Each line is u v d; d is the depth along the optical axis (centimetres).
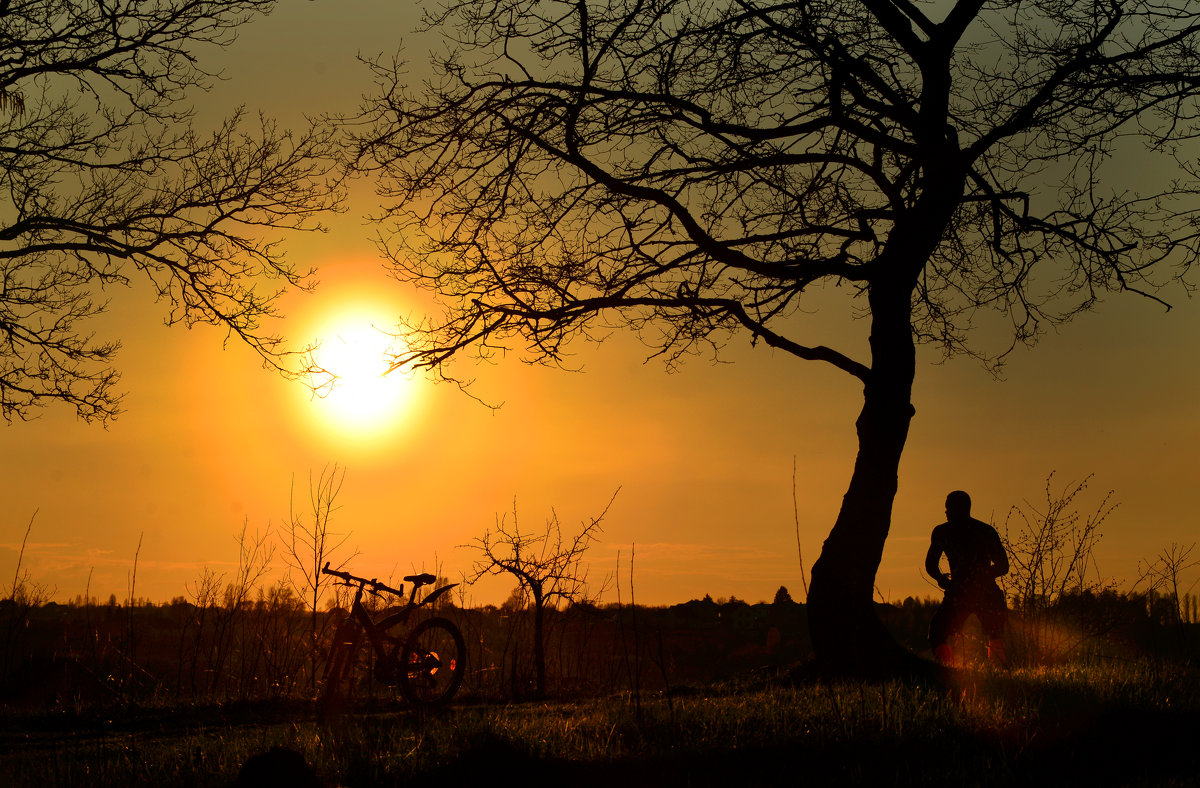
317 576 1038
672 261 1116
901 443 1063
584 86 1065
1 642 1337
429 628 1046
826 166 1187
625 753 598
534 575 1177
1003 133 1042
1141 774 551
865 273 1105
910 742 607
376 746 658
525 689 1166
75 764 634
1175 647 1027
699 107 1104
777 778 548
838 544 1033
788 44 1092
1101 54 1041
